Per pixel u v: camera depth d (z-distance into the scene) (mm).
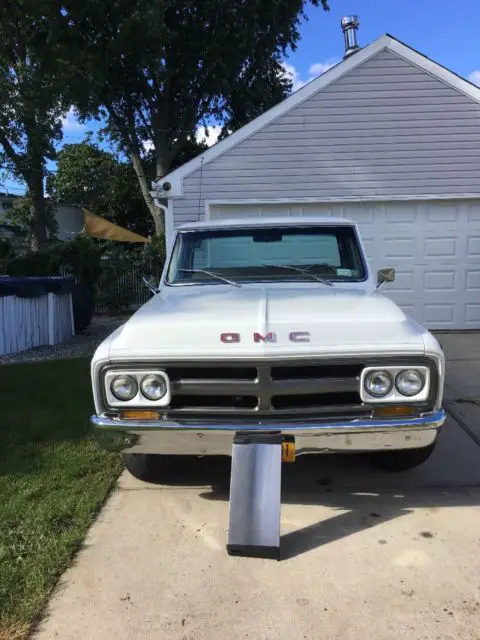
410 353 3016
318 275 4305
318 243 4430
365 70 9734
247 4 22031
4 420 5465
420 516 3488
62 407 5918
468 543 3174
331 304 3482
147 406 3121
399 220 9992
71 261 12398
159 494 3879
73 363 8383
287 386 3055
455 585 2801
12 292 9484
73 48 20594
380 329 3121
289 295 3764
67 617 2641
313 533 3312
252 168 10031
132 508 3682
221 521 3494
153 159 27750
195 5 21656
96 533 3377
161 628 2557
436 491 3834
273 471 3033
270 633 2508
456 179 9805
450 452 4516
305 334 3078
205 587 2836
